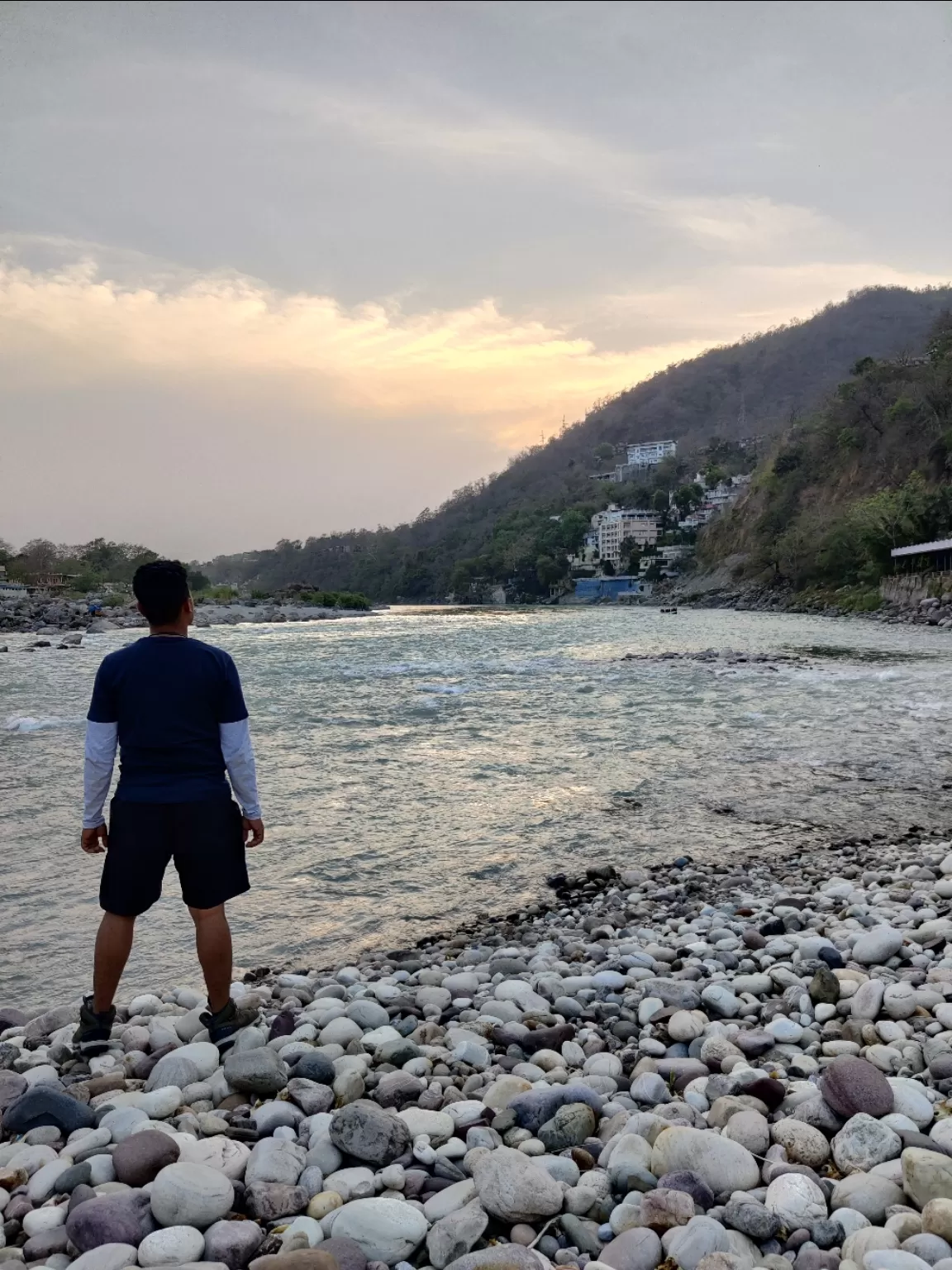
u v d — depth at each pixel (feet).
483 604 573.33
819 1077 10.98
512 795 32.55
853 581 241.14
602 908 21.40
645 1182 8.74
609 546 526.57
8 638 138.31
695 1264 7.44
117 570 371.56
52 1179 9.00
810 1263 7.43
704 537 420.77
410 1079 11.17
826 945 16.39
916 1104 9.81
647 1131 9.65
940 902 19.93
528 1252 7.44
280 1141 9.52
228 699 12.34
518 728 47.75
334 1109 10.79
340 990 15.46
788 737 43.83
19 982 17.28
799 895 21.63
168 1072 11.51
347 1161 9.55
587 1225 8.18
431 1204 8.50
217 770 12.35
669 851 26.12
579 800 31.86
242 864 12.63
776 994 14.98
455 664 87.20
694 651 100.07
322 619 240.94
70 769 37.06
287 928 20.39
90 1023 12.55
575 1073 11.88
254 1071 11.09
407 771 36.73
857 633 132.16
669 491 582.76
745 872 24.00
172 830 12.08
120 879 12.00
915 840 26.55
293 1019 13.69
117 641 131.95
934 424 264.31
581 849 26.30
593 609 330.75
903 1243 7.43
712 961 16.71
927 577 183.01
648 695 60.95
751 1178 8.75
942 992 13.52
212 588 354.33
